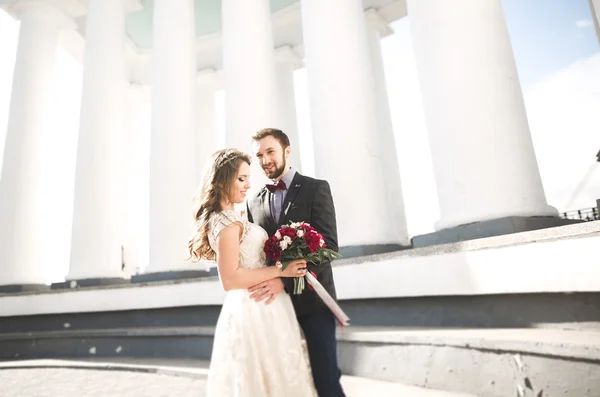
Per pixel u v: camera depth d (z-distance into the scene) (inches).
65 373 229.6
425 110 233.8
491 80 210.4
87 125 393.1
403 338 151.1
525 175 198.8
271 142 104.4
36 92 442.6
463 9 223.3
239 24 353.4
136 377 209.2
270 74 349.1
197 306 302.0
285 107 557.9
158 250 345.1
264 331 84.2
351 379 159.9
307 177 105.1
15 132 423.2
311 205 99.3
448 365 135.0
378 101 477.1
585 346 100.1
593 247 129.0
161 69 386.9
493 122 205.2
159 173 359.9
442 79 222.1
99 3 430.6
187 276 338.3
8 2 465.1
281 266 85.9
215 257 96.7
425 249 191.0
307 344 89.2
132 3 479.5
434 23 230.7
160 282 315.0
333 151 277.6
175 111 374.0
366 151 276.7
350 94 284.7
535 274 146.8
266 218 105.4
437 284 183.3
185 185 360.8
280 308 87.2
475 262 169.0
